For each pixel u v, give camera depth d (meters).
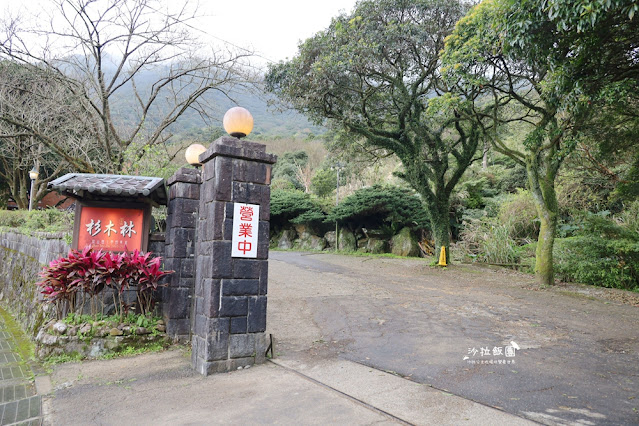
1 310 9.40
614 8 5.60
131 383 4.19
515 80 11.30
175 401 3.68
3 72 10.84
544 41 7.45
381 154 17.81
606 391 3.80
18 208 19.33
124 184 5.51
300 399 3.63
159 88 10.79
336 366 4.61
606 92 7.30
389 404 3.48
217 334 4.50
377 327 6.48
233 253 4.65
